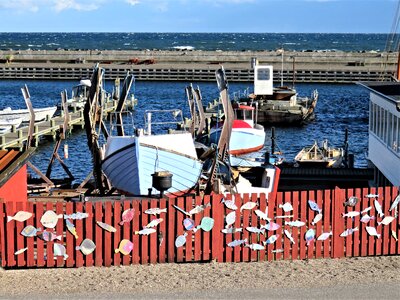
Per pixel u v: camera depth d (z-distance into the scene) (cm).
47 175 3312
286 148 5478
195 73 10569
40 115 6156
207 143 4472
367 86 2797
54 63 11681
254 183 3088
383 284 1580
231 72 10412
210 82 10525
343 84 10331
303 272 1675
